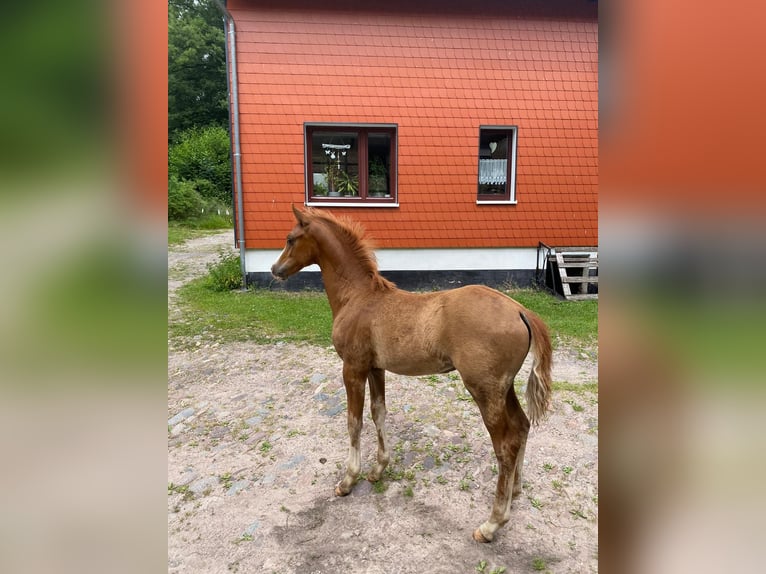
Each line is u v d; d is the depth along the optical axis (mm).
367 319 2496
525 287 7910
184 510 2596
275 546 2307
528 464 2914
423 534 2357
